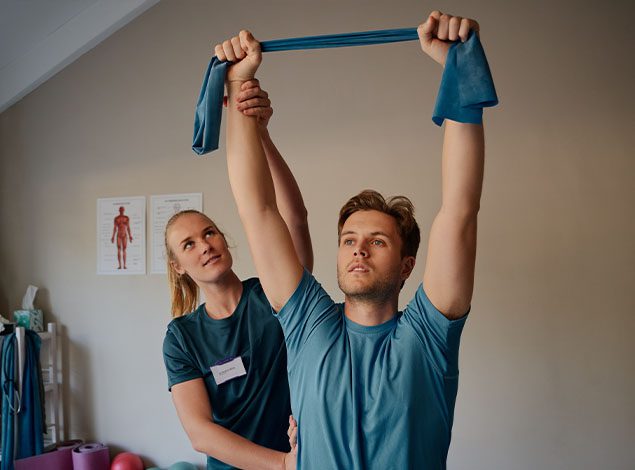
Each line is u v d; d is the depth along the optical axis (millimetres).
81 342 4633
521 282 3762
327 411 1275
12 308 4820
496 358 3775
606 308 3648
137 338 4508
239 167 1402
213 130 1411
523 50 3799
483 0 3873
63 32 4602
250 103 1421
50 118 4812
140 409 4465
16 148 4879
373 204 1469
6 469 4012
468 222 1258
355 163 4066
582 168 3705
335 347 1333
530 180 3766
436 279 1288
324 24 4195
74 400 4609
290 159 4195
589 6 3723
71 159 4750
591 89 3705
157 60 4578
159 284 4480
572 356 3678
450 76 1231
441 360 1292
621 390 3605
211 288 2141
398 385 1256
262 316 2125
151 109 4570
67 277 4707
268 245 1389
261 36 4332
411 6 4023
